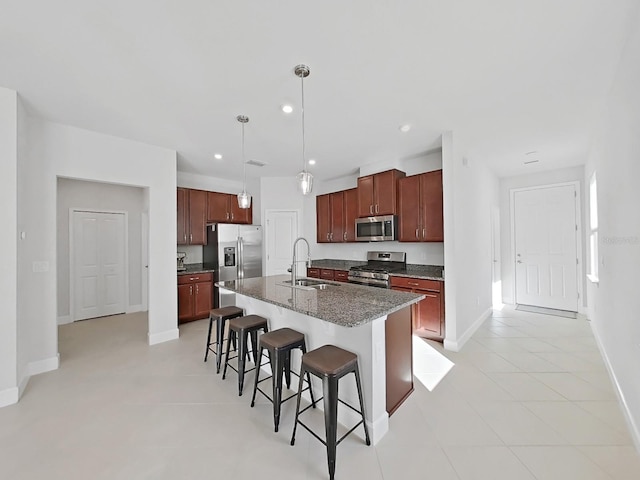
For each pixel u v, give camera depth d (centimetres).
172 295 372
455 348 323
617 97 211
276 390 196
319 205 555
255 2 145
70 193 460
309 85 223
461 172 344
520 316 449
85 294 473
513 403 222
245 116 276
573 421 200
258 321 255
